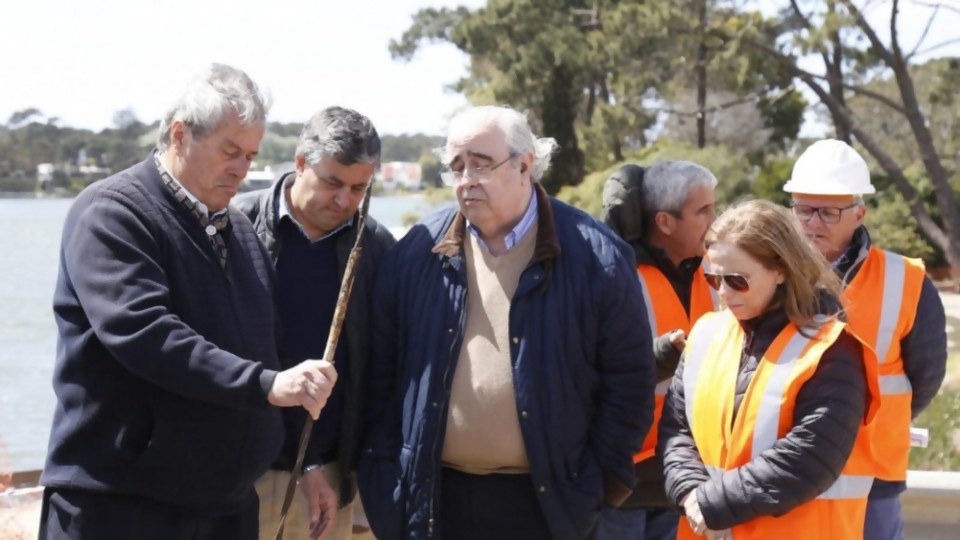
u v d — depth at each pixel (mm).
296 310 3525
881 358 3541
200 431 2836
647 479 3822
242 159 2875
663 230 3857
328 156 3383
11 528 4195
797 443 2900
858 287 3588
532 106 21406
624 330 3189
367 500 3293
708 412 3084
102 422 2809
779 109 23594
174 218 2854
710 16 19750
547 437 3131
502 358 3148
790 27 19938
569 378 3164
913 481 4305
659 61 20094
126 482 2803
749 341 3078
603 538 3906
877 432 3533
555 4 20766
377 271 3414
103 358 2795
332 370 2797
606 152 21984
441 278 3240
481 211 3143
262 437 2963
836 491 3094
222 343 2908
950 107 25766
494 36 21094
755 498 2908
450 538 3246
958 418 6668
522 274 3162
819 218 3631
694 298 3895
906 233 22109
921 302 3584
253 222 3572
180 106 2834
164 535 2859
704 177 3842
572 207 3355
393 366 3389
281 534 3068
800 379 2928
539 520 3199
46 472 2859
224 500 2918
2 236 34188
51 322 18516
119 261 2738
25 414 11281
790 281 2998
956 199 23109
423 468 3174
